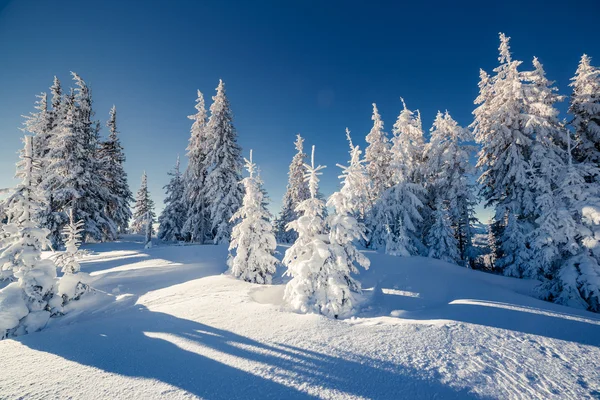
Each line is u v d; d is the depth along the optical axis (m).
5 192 7.94
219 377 4.02
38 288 7.84
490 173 22.56
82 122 25.56
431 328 6.05
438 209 21.45
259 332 5.91
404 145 24.38
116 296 10.03
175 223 36.47
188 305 8.12
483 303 8.28
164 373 4.18
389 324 6.42
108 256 18.30
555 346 5.10
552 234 12.01
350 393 3.57
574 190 11.60
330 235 8.89
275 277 14.79
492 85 22.67
